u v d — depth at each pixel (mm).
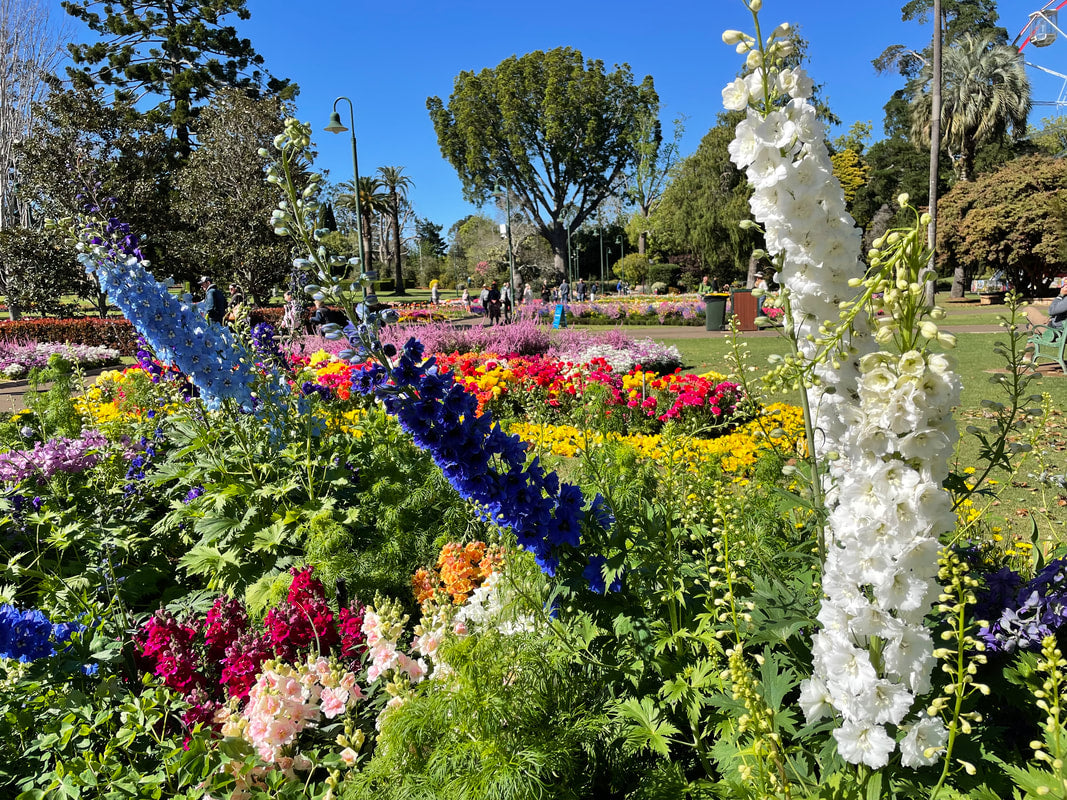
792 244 2023
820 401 2133
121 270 4668
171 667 2855
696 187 43000
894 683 1646
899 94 60281
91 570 3918
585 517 2859
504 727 2174
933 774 1854
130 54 39156
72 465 5590
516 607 2676
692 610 2664
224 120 28969
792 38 2051
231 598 3557
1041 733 2029
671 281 59750
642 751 2354
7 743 2553
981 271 40625
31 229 26547
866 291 1624
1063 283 10789
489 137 58188
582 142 58375
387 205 66938
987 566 2613
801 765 1971
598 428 6426
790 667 2229
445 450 2814
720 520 2697
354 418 6730
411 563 3955
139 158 29141
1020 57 38188
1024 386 2355
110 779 2180
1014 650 2127
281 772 2363
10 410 11492
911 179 50938
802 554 2252
